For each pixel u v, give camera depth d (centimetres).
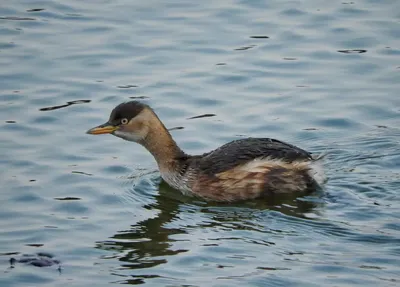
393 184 1552
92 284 1277
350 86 1897
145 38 2088
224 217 1489
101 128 1617
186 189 1583
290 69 1964
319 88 1892
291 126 1766
